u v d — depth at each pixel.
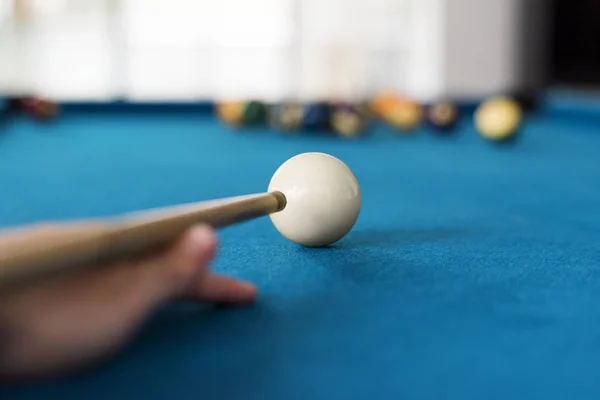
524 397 0.24
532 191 0.70
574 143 1.25
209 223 0.30
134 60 2.77
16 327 0.23
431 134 1.40
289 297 0.33
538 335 0.29
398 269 0.38
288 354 0.27
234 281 0.32
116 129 1.48
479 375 0.26
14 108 1.62
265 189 0.72
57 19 2.64
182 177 0.80
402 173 0.84
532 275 0.38
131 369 0.25
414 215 0.56
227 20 2.83
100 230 0.25
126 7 2.71
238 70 2.88
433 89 2.75
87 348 0.24
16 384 0.24
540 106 1.81
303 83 2.88
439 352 0.27
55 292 0.24
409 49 2.83
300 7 2.84
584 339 0.29
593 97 1.87
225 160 0.98
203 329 0.29
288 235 0.41
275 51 2.87
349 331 0.29
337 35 2.86
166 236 0.27
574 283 0.36
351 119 1.33
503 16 2.68
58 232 0.24
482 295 0.34
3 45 2.61
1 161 0.94
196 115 1.82
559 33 2.30
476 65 2.71
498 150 1.13
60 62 2.67
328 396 0.24
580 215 0.57
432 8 2.74
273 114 1.45
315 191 0.40
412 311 0.32
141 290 0.25
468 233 0.48
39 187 0.71
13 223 0.53
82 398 0.23
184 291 0.29
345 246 0.43
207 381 0.25
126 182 0.76
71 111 1.80
